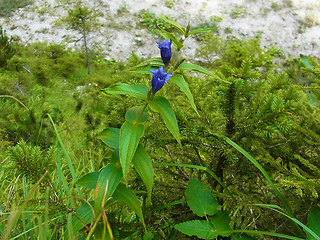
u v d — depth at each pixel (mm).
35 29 3203
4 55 2137
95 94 1730
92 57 2725
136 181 491
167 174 522
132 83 593
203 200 436
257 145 449
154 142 497
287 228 428
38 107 1297
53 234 493
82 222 368
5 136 1033
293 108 428
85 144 1051
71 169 492
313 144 458
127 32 3225
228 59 1461
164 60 403
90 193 661
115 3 3576
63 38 3100
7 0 3457
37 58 2156
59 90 1905
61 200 418
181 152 535
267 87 513
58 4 3523
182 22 3439
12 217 316
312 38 3387
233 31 3377
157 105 375
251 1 3797
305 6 3779
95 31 3182
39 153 420
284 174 438
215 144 471
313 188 385
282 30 3445
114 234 417
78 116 1447
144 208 455
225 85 479
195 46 3043
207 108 534
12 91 1710
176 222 492
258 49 1420
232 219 416
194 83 580
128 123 371
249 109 493
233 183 508
